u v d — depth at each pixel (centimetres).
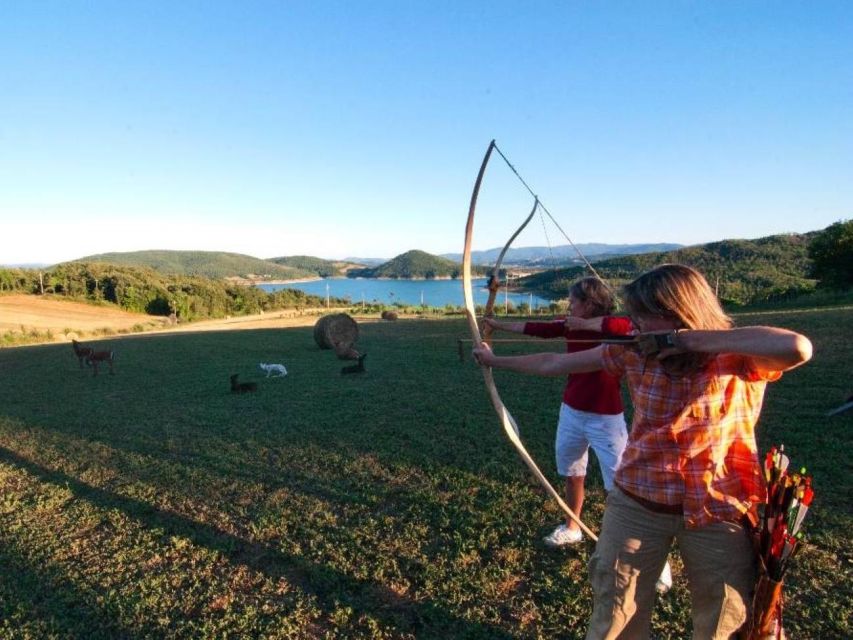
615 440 340
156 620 337
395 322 2978
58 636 328
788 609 311
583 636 299
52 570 404
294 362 1552
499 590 348
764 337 159
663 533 201
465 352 1560
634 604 214
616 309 341
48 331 3425
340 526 450
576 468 379
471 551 395
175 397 1068
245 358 1680
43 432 826
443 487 523
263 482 564
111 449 711
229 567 396
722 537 192
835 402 727
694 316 183
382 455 625
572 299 346
